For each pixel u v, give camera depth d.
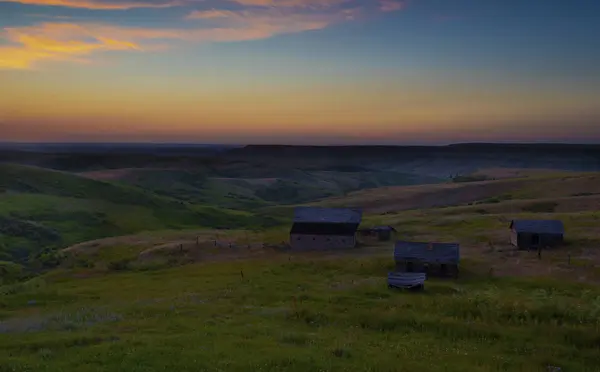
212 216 197.12
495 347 29.81
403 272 66.00
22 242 132.00
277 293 52.81
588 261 71.50
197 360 24.17
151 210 191.38
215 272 73.94
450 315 38.38
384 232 102.19
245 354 25.67
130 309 42.53
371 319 36.22
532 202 142.88
